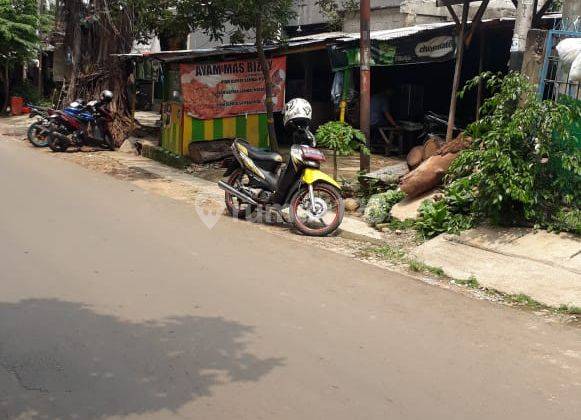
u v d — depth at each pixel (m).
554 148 5.89
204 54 10.51
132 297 4.32
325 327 3.99
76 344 3.54
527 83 5.91
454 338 3.93
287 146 12.76
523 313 4.50
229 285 4.70
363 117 8.07
